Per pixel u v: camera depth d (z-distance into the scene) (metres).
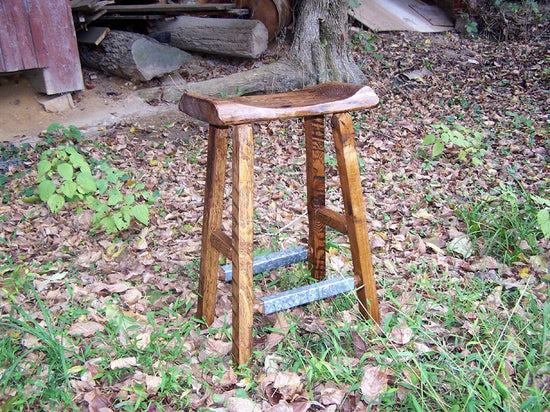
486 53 8.12
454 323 2.61
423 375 2.14
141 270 3.20
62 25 5.81
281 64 6.60
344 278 2.51
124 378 2.32
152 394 2.21
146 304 2.86
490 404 2.04
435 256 3.23
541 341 2.38
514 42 8.50
